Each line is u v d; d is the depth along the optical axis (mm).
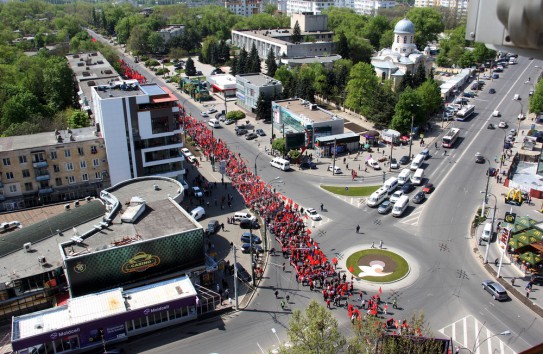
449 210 110438
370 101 170875
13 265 78812
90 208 95000
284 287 84812
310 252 92938
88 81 169125
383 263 90438
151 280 81438
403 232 101562
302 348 58031
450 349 68125
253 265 87500
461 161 138375
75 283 75875
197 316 77688
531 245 86750
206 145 149875
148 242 79125
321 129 146750
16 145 110312
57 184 112625
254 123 174000
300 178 129000
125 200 97375
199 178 126250
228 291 84062
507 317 75938
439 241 97938
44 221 90250
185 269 83750
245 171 132000
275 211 108812
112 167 113750
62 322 69375
